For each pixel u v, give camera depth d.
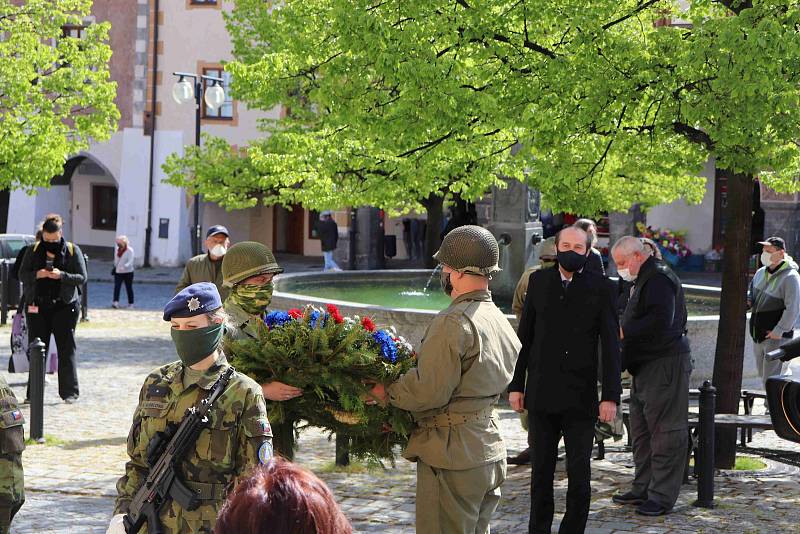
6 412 4.68
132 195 41.09
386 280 21.20
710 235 38.41
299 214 45.81
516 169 14.39
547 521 7.24
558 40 10.93
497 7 10.74
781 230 33.41
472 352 5.36
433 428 5.45
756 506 8.37
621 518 7.97
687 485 9.16
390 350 5.61
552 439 7.21
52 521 7.86
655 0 10.60
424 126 10.66
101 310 27.08
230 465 4.41
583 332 7.03
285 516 2.36
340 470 9.64
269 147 23.52
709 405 8.35
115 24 41.09
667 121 9.67
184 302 4.41
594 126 10.07
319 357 5.56
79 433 11.49
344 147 16.22
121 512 4.50
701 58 9.18
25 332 13.16
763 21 8.92
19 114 26.14
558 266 7.19
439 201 23.97
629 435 10.60
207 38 40.66
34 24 26.47
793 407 7.23
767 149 9.25
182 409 4.45
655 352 8.10
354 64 11.19
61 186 44.25
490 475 5.48
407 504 8.43
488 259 5.50
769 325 12.88
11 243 28.03
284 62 15.13
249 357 5.58
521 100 10.23
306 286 20.36
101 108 27.27
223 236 10.52
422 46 10.52
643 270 8.11
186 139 40.91
